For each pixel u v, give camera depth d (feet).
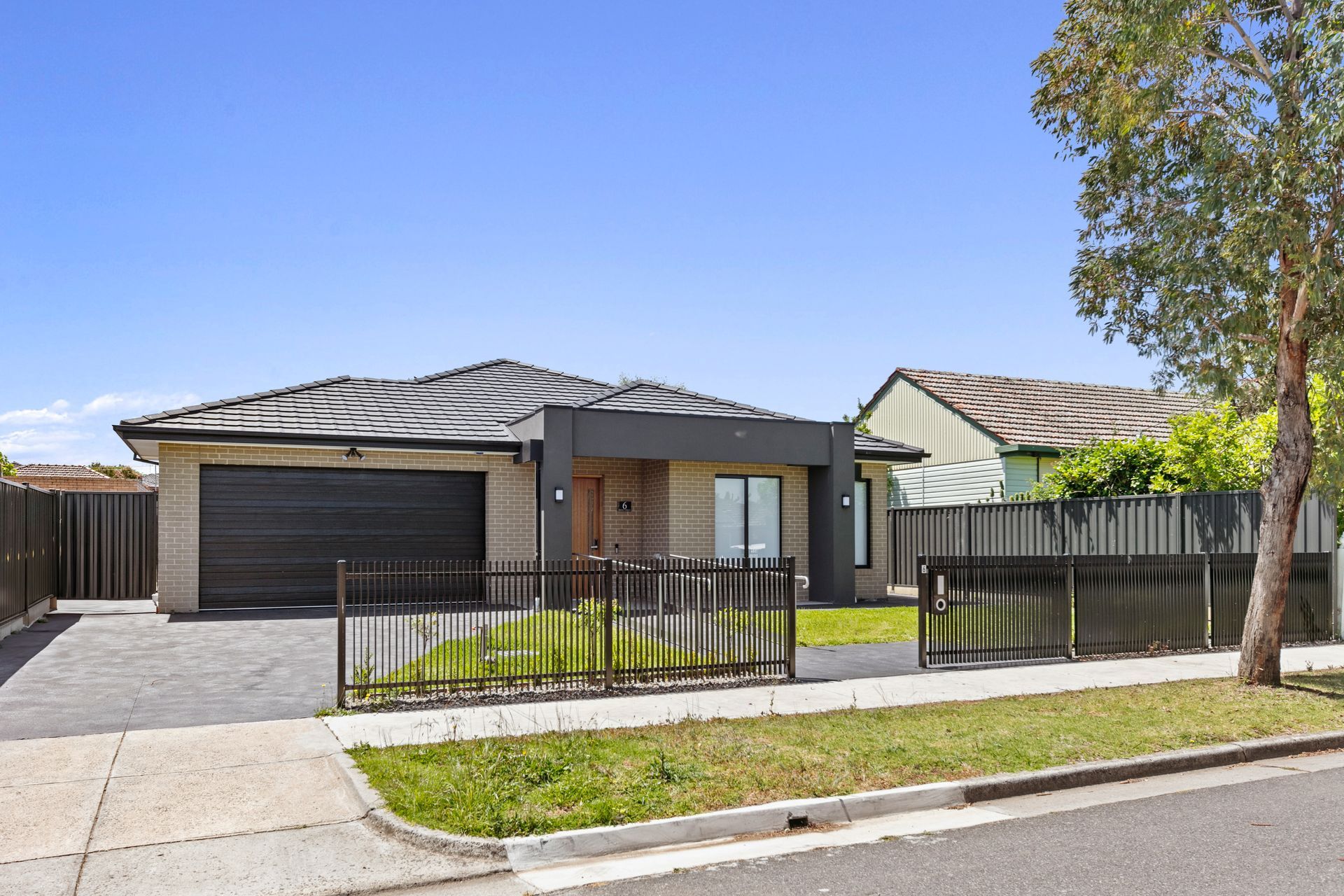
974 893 16.69
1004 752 25.31
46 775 22.80
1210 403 68.74
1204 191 34.96
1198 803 22.56
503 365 76.38
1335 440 40.11
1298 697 33.30
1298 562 48.57
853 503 65.41
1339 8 31.30
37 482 136.15
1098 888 16.85
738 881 17.54
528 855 18.63
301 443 54.49
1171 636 44.98
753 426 62.95
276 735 26.37
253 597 55.11
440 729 27.07
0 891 16.63
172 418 53.98
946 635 39.55
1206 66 37.73
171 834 19.44
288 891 16.99
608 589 33.73
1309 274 32.65
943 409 90.48
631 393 69.26
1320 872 17.57
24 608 47.37
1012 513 67.77
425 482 59.16
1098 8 36.88
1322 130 31.30
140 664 37.11
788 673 36.27
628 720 28.76
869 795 21.88
